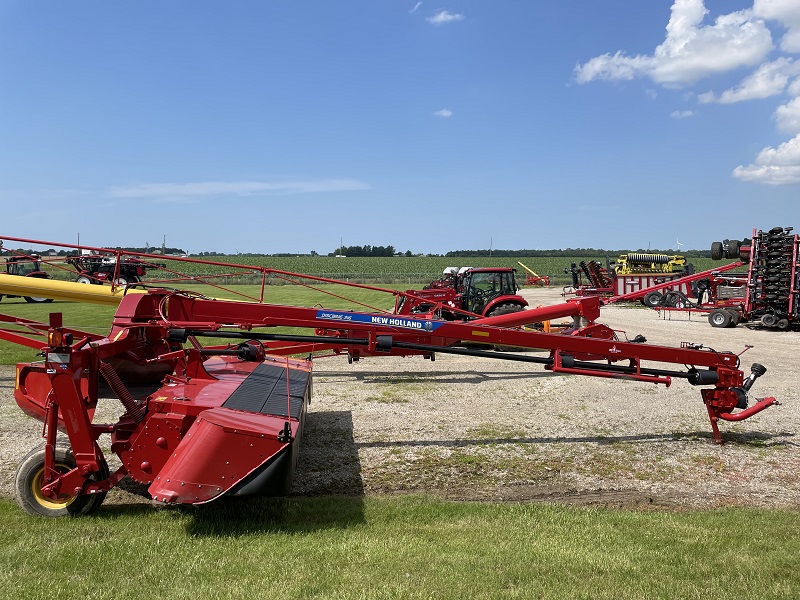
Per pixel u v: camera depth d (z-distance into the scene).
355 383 10.99
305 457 6.84
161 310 6.74
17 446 7.05
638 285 32.59
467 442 7.43
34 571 3.98
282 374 6.53
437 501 5.44
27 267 31.25
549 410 9.02
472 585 3.76
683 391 10.39
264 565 4.05
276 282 59.25
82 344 4.91
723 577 3.90
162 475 4.46
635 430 7.99
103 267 30.67
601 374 7.06
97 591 3.71
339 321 7.23
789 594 3.67
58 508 4.94
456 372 12.17
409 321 7.00
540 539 4.54
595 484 6.08
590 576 3.92
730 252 20.06
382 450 7.10
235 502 5.32
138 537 4.53
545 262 101.75
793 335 18.38
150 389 6.62
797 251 18.80
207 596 3.63
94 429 4.89
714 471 6.46
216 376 6.43
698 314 26.27
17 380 5.44
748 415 7.28
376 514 5.08
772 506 5.52
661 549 4.36
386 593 3.64
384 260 110.25
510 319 12.24
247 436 4.48
